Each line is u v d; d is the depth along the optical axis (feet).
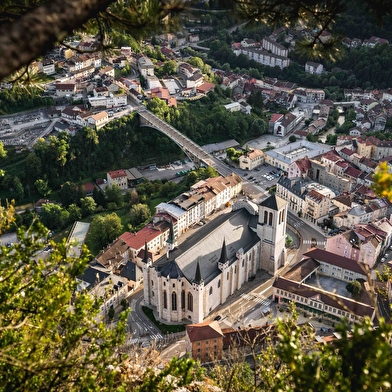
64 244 169.58
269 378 185.06
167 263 594.24
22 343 148.15
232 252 640.58
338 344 124.88
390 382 112.16
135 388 165.99
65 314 160.15
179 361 160.25
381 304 609.42
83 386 148.56
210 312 618.44
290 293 622.54
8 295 161.58
